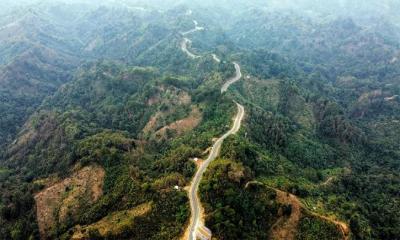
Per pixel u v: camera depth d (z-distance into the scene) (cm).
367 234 12119
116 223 11656
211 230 10812
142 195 12475
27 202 14200
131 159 15100
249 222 11575
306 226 11775
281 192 12475
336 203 13450
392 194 16762
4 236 13288
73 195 14025
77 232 12088
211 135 16538
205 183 12075
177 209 11631
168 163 14625
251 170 13112
